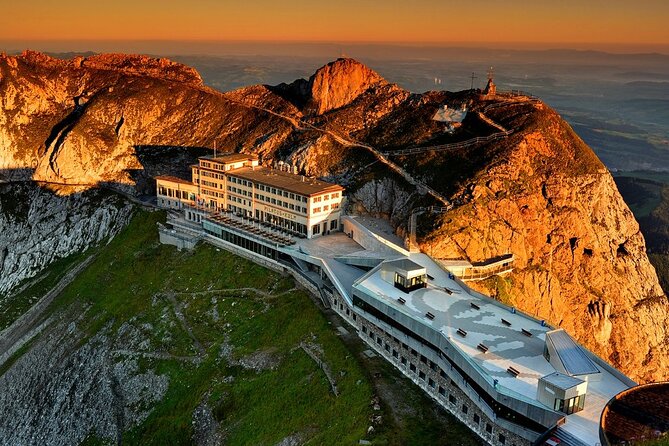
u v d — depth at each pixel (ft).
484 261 517.14
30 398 513.45
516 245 538.06
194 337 481.05
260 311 480.23
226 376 424.46
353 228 549.13
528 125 621.31
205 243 604.08
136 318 530.27
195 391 426.10
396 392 339.77
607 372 302.25
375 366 368.27
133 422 436.76
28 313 622.54
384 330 372.79
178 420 410.11
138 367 475.31
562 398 257.75
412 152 638.53
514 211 546.67
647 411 245.45
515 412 274.77
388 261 410.31
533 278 537.24
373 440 302.04
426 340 336.90
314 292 476.95
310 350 404.57
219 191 642.22
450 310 358.84
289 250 515.91
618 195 630.33
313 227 551.59
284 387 384.47
